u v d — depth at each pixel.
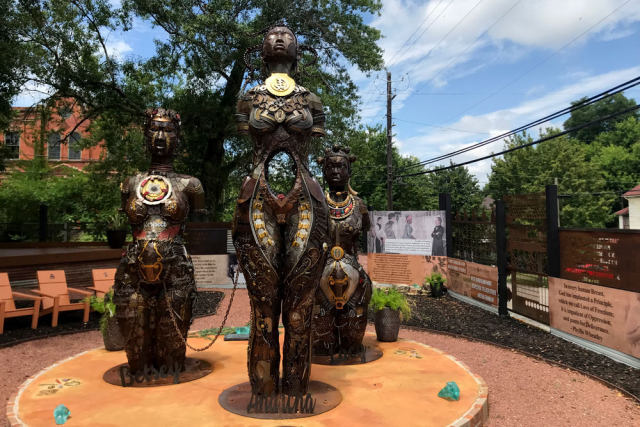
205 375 4.69
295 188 3.85
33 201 22.27
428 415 3.68
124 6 13.64
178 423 3.50
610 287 6.34
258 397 3.75
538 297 8.18
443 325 8.30
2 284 7.86
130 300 4.48
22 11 12.88
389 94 22.33
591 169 28.95
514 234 8.96
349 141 17.08
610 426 4.07
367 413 3.70
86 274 11.49
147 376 4.50
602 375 5.52
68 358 5.42
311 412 3.65
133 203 4.57
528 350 6.68
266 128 3.88
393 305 6.21
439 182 33.88
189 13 13.49
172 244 4.59
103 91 14.66
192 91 15.69
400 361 5.25
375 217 13.14
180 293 4.62
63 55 13.66
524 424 4.09
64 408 3.57
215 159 16.64
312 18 14.92
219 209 18.20
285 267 3.82
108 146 17.42
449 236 11.98
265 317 3.81
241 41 13.35
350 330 5.33
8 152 17.98
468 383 4.49
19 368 5.96
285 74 4.13
